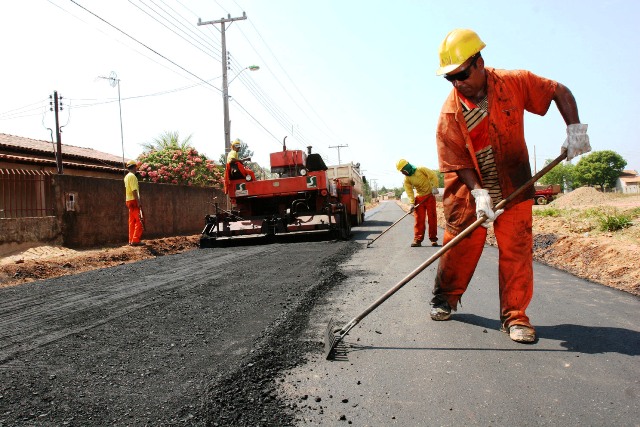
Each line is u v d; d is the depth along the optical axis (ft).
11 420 7.14
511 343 10.27
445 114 10.83
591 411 7.04
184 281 19.31
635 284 15.62
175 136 66.74
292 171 40.88
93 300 16.28
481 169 10.99
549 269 19.81
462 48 9.92
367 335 11.25
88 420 7.11
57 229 33.47
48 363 9.73
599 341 10.11
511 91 10.18
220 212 37.40
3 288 20.34
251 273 20.59
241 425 6.93
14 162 45.37
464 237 10.36
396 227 52.60
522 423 6.77
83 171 55.72
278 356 9.87
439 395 7.82
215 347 10.50
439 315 12.21
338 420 7.06
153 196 45.91
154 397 7.89
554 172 315.58
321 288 16.70
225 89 65.51
